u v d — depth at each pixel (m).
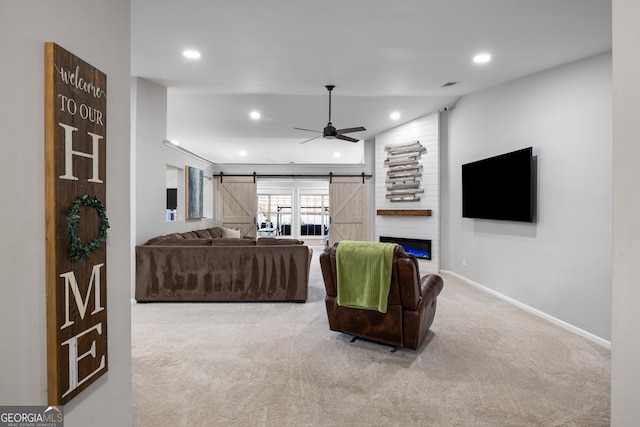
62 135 1.15
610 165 2.96
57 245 1.12
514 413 1.94
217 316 3.64
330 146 8.76
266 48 3.29
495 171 4.30
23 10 1.04
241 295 4.16
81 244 1.22
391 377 2.34
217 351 2.76
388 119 6.32
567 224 3.32
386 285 2.61
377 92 4.65
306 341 2.96
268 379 2.31
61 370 1.14
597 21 2.73
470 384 2.25
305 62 3.62
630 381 1.07
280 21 2.78
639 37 1.02
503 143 4.29
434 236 5.98
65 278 1.15
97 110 1.33
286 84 4.33
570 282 3.27
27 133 1.05
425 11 2.63
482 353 2.72
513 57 3.39
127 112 1.57
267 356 2.66
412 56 3.46
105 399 1.42
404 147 6.46
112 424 1.46
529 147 3.76
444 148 5.86
